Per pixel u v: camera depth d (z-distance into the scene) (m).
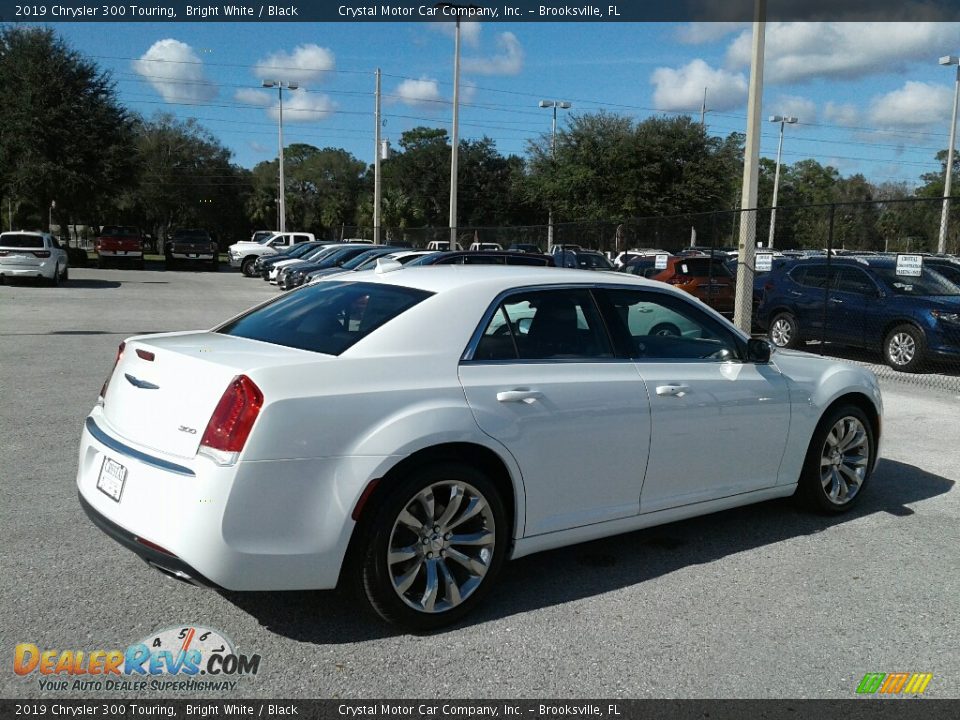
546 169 44.62
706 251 27.56
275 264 28.59
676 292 4.72
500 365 3.88
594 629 3.71
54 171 37.25
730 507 4.82
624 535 4.97
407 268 4.64
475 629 3.69
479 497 3.70
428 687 3.20
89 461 3.76
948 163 31.59
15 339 12.60
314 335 3.86
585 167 39.91
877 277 13.19
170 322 15.69
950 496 5.88
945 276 14.02
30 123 36.97
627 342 4.38
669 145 39.19
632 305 4.50
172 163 65.62
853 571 4.46
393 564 3.52
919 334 12.18
